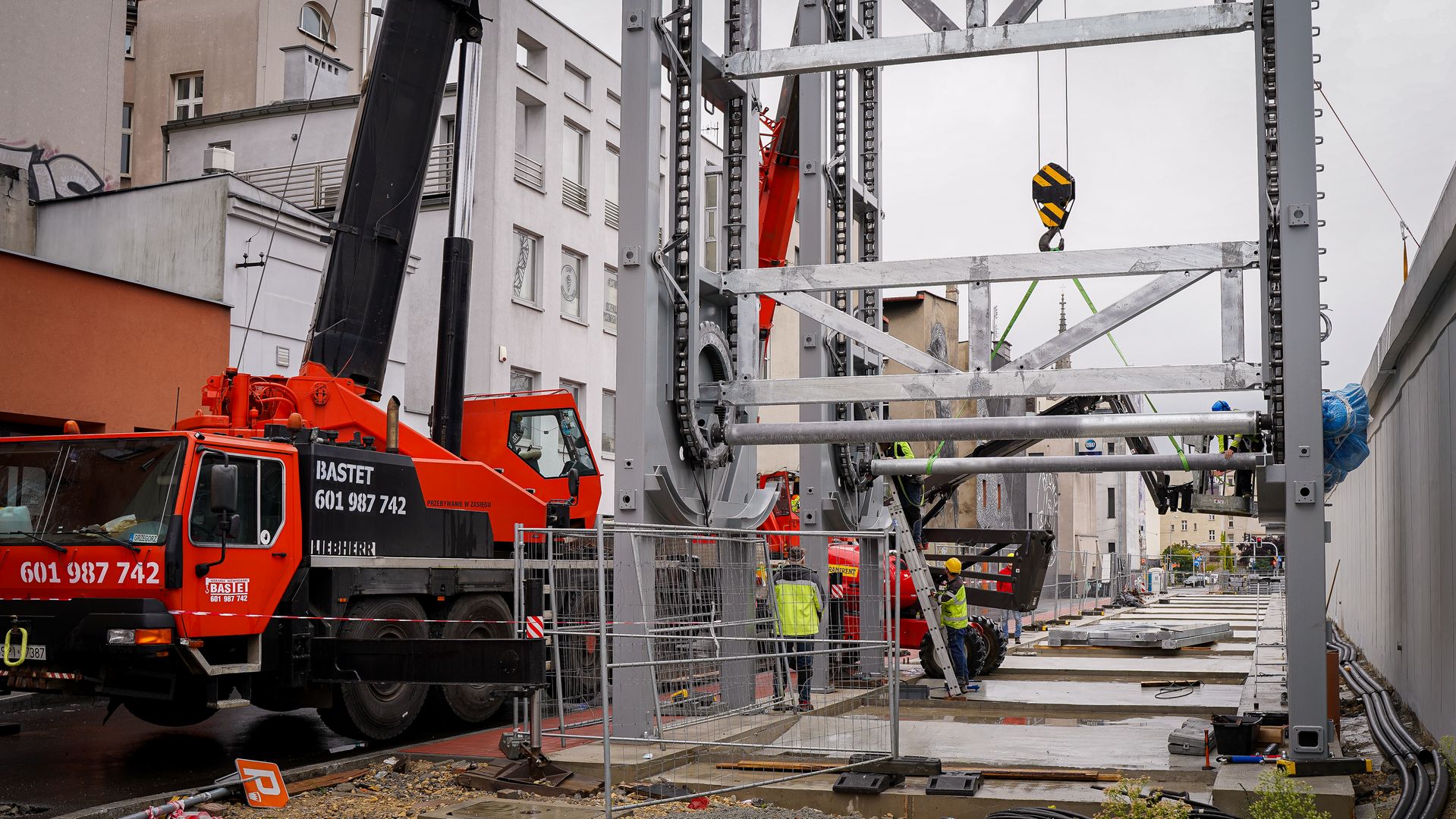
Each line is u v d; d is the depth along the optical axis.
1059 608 28.66
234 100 33.88
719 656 9.43
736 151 11.04
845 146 13.09
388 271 12.03
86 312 16.03
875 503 14.95
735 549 9.91
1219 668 15.94
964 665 13.64
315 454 10.20
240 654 9.59
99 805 8.12
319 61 29.30
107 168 23.19
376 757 9.62
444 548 11.55
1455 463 9.34
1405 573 12.65
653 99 9.90
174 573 8.91
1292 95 8.93
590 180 29.86
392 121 12.07
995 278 9.82
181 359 17.39
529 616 9.10
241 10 34.03
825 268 10.27
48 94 21.95
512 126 26.81
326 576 10.27
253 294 19.31
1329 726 8.91
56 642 8.93
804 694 9.53
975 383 9.84
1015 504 43.25
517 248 27.03
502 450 14.15
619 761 8.56
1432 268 9.52
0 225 19.89
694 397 9.97
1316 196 8.88
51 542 9.16
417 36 12.25
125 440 9.41
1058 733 10.76
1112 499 63.41
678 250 10.09
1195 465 10.25
